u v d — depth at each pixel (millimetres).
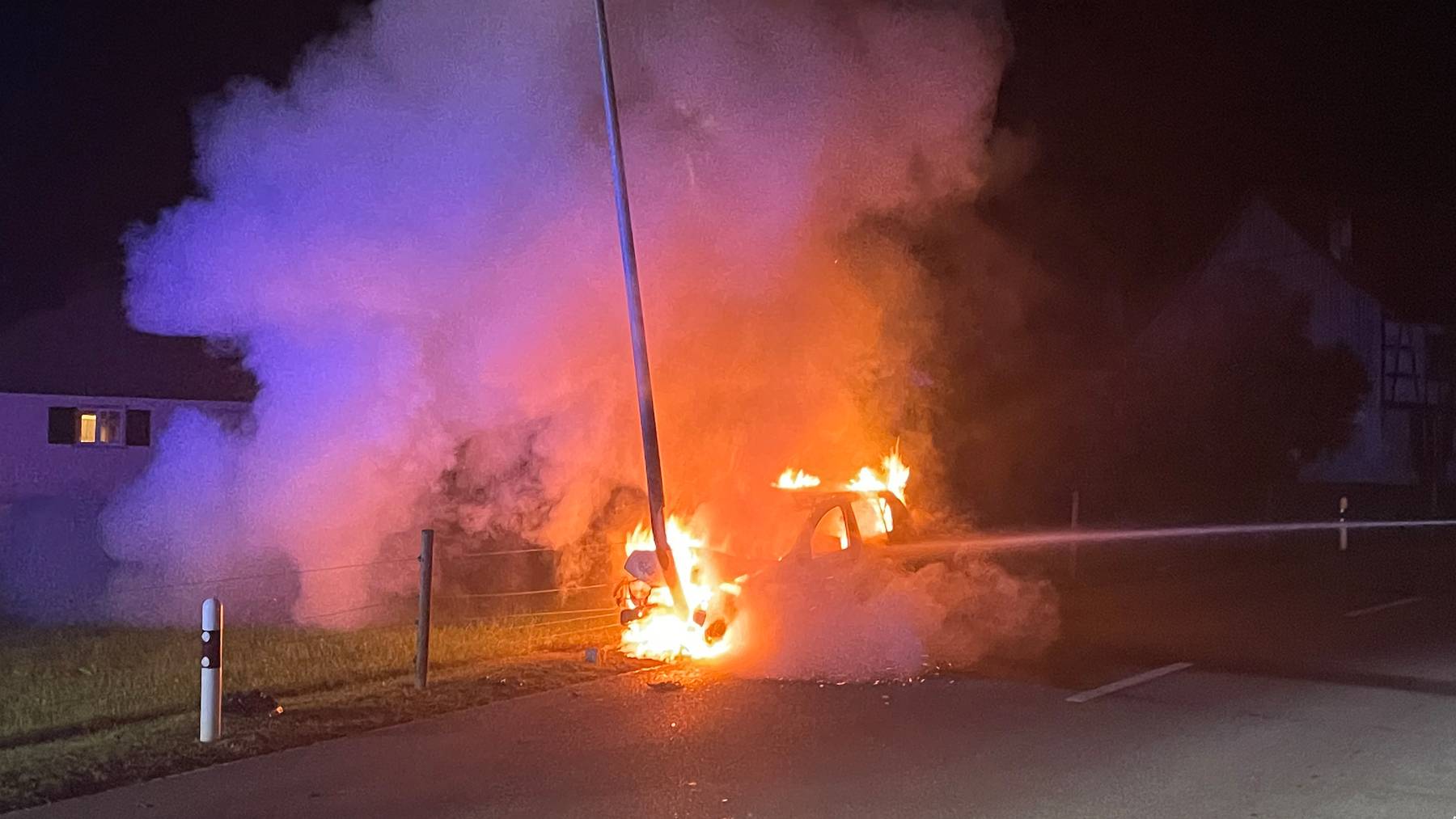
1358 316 35656
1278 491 30219
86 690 9172
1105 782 6953
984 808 6465
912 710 8734
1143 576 17250
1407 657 10930
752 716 8516
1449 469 36625
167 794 6668
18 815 6301
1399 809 6484
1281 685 9695
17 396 22172
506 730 8078
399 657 10414
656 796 6656
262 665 10062
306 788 6777
